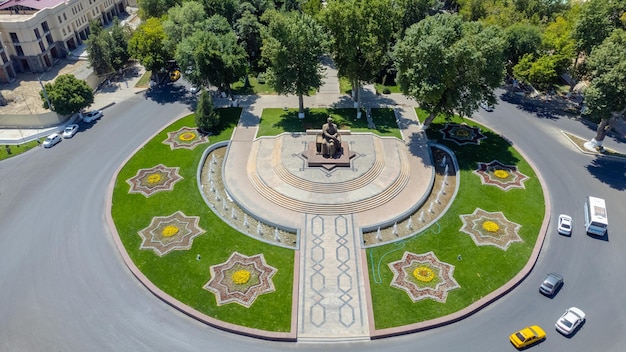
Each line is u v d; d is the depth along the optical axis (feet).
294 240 214.69
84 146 283.38
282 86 285.84
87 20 426.10
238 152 273.95
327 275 194.80
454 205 232.12
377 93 341.00
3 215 230.48
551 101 328.90
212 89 347.36
